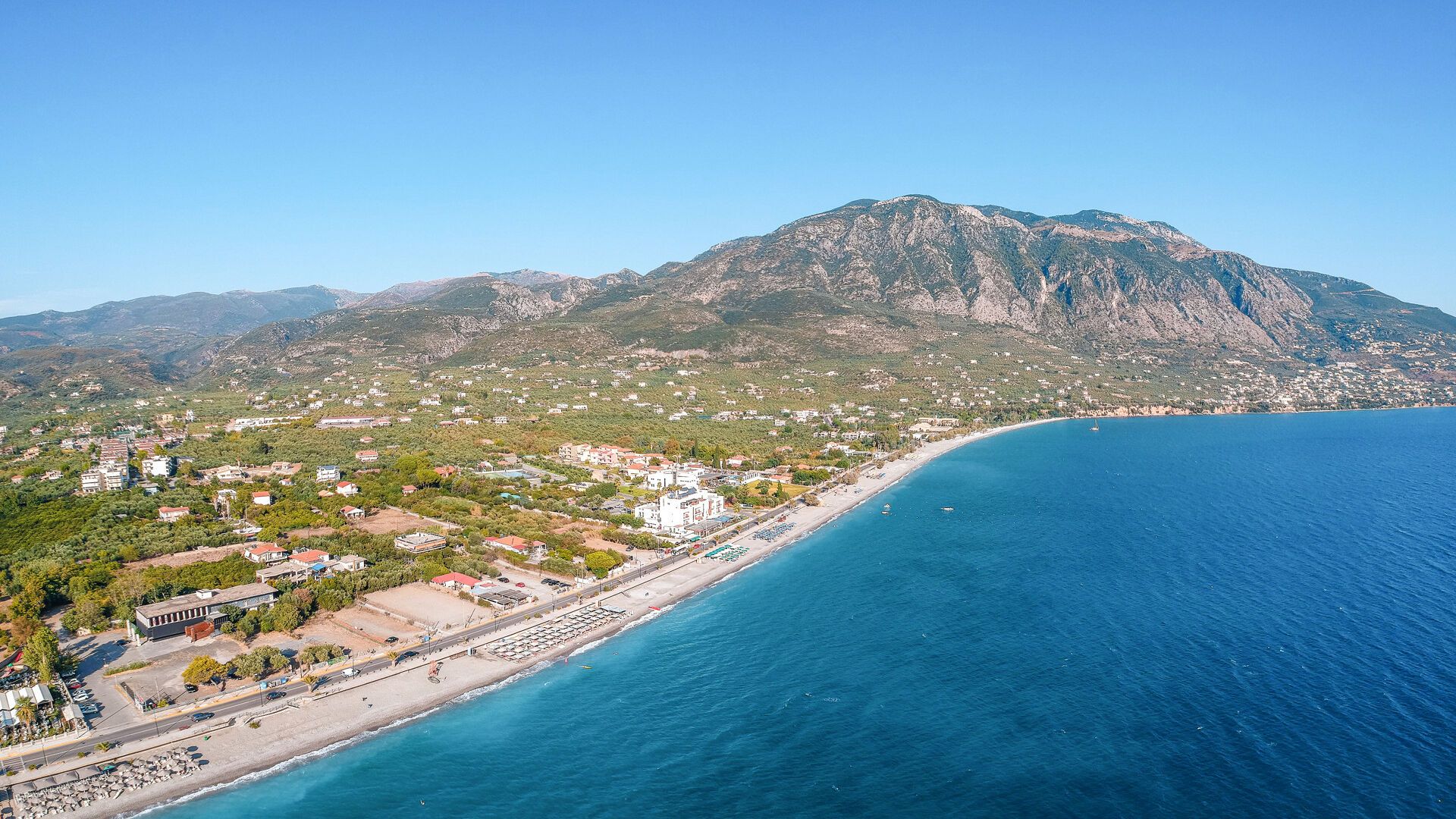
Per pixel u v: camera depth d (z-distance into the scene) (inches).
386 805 5022.1
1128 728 5757.9
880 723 5959.6
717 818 4872.0
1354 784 5007.4
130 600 7628.0
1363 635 7283.5
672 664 7076.8
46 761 5270.7
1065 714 5999.0
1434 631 7342.5
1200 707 6013.8
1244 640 7224.4
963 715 6043.3
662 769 5418.3
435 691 6446.9
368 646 7244.1
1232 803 4872.0
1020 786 5113.2
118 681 6427.2
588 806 5017.2
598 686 6653.5
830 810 4938.5
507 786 5226.4
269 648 6722.4
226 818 4862.2
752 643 7534.5
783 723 5999.0
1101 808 4864.7
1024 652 7135.8
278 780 5260.8
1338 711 5880.9
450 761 5521.7
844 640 7559.1
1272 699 6092.5
